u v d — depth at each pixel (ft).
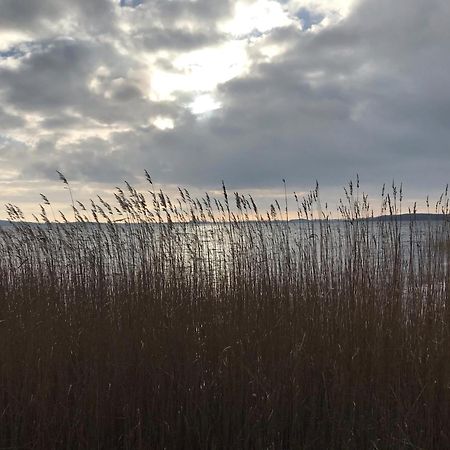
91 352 12.68
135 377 12.24
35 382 12.07
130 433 11.27
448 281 13.73
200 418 11.71
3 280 16.08
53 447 11.27
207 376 12.31
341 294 14.11
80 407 11.62
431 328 12.93
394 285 14.01
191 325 13.19
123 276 14.96
